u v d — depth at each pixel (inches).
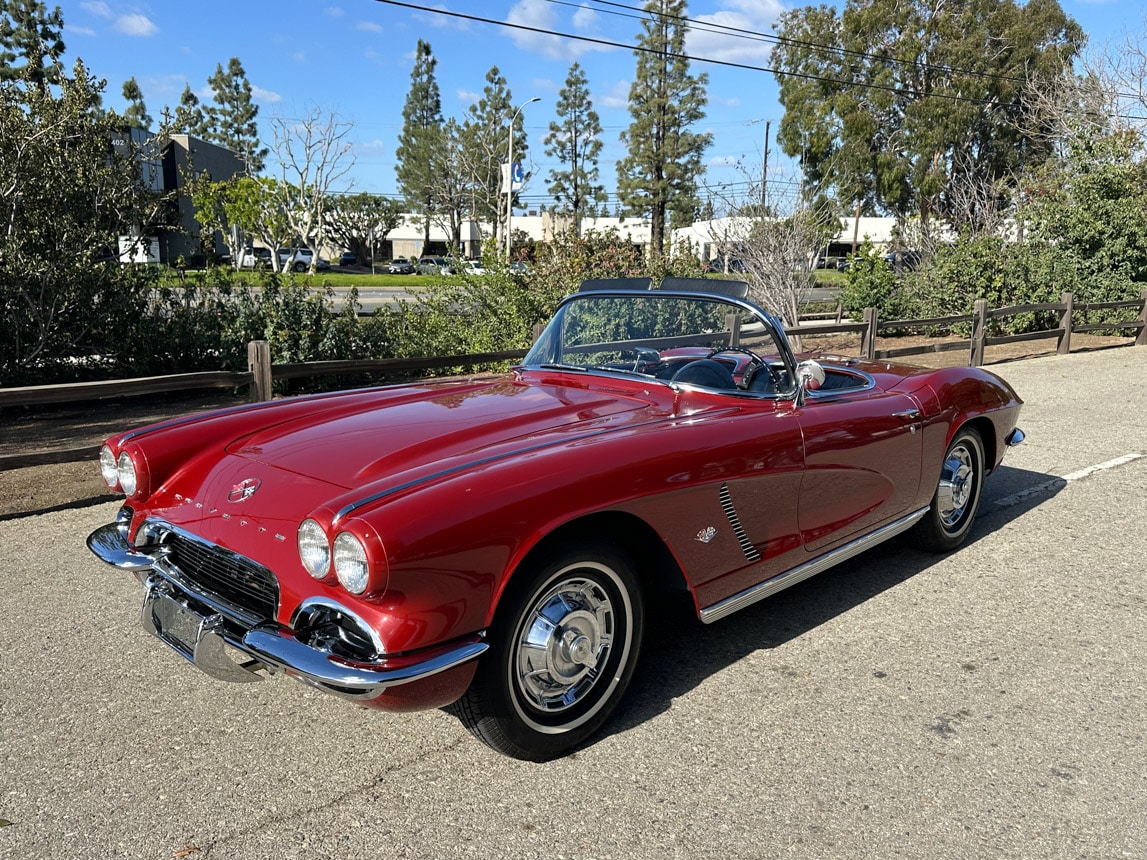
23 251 345.4
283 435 114.6
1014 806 90.2
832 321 733.9
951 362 455.8
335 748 101.2
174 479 112.2
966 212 850.8
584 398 125.3
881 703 111.7
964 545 173.8
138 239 418.6
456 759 99.2
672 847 83.5
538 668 95.3
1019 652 126.4
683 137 1861.5
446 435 106.5
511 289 442.9
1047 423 294.8
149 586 106.0
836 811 89.3
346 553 80.3
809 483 123.2
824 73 1539.1
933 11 1469.0
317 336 397.1
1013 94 1407.5
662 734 104.3
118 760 98.0
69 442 277.9
